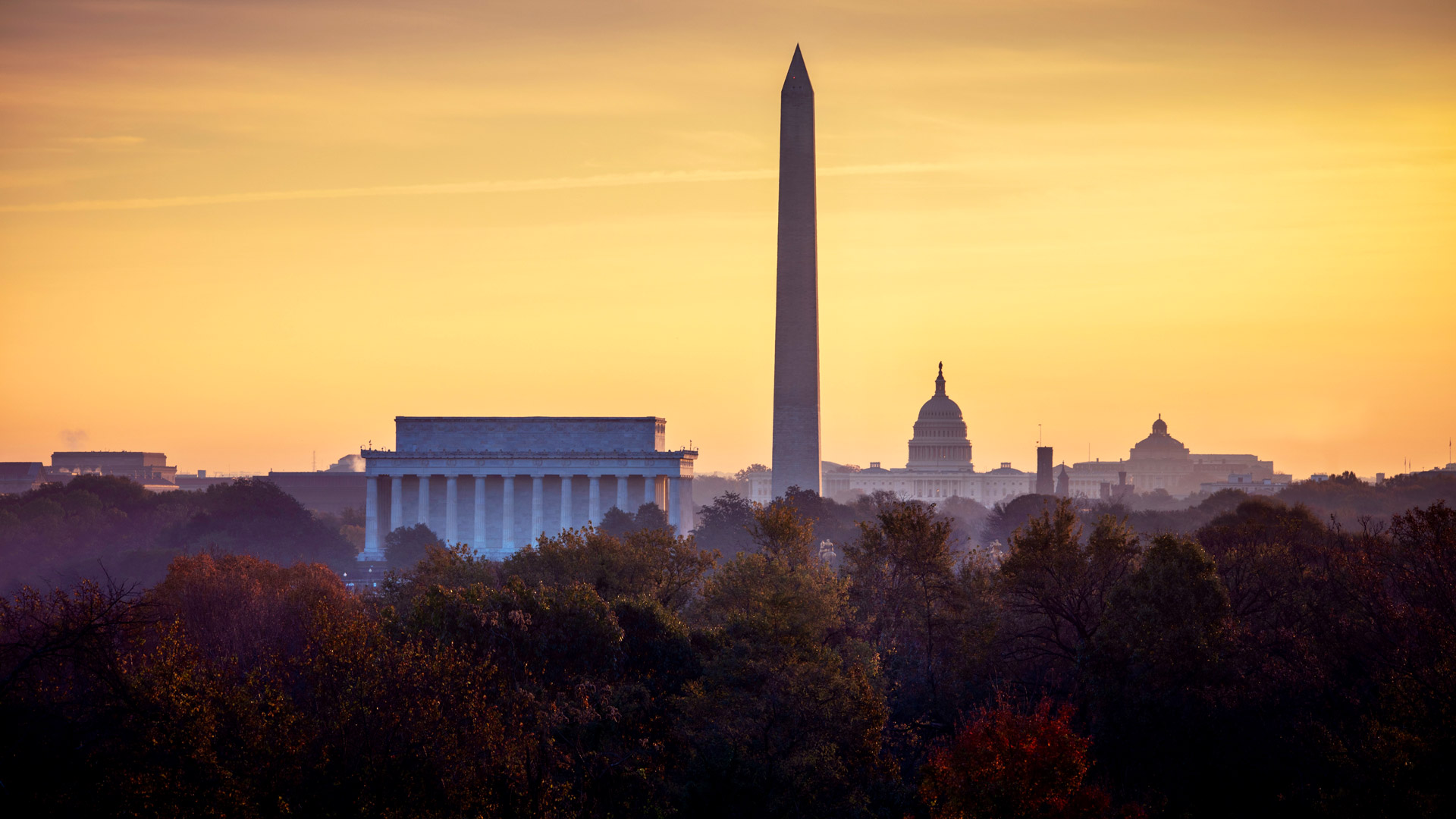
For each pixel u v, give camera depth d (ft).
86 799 347.36
